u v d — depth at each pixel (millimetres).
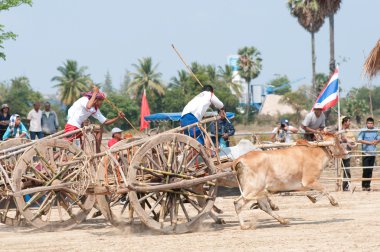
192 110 23734
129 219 22953
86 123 28453
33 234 22734
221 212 25828
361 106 120750
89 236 21953
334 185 39531
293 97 186625
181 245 19328
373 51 31281
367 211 26672
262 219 24984
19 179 22609
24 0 45656
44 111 40594
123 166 22891
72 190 22531
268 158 22156
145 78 192750
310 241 19375
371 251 17719
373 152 36562
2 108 37375
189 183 21688
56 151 24656
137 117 184875
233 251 18188
